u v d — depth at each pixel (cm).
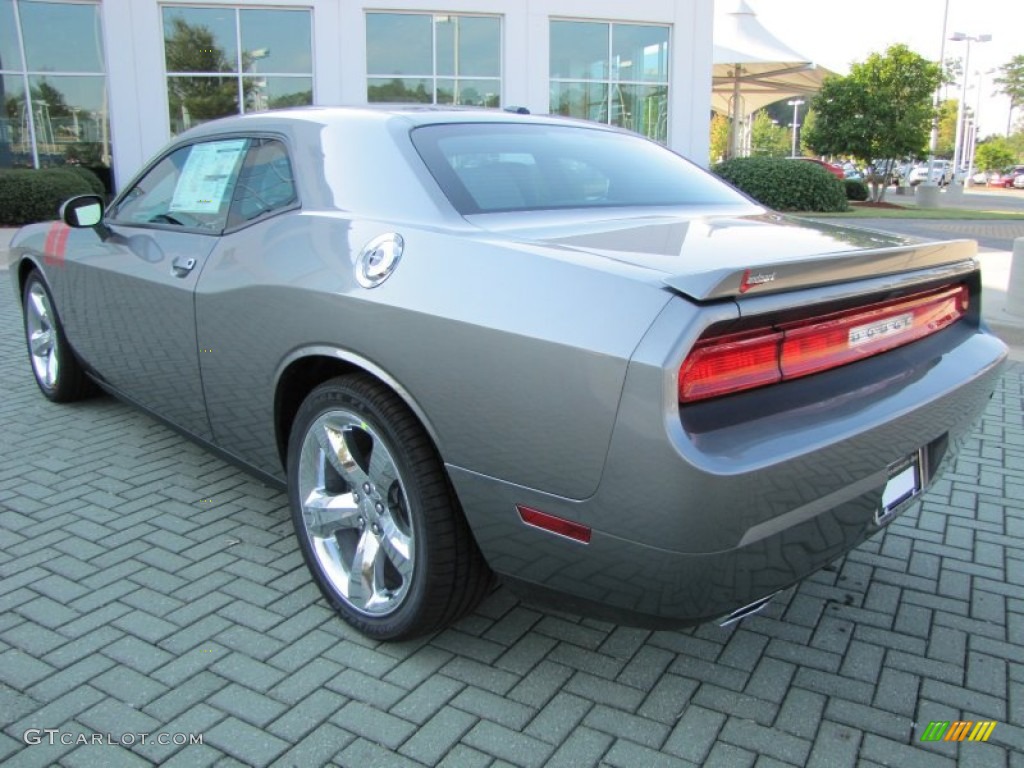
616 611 217
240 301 293
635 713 239
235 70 1669
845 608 296
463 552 244
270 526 349
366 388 252
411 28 1712
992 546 341
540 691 248
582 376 200
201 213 339
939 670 261
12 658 258
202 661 259
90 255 398
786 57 2264
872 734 232
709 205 314
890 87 2342
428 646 269
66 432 454
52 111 1636
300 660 260
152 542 334
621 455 196
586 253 221
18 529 343
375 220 265
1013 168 6312
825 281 215
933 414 245
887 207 2402
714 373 199
